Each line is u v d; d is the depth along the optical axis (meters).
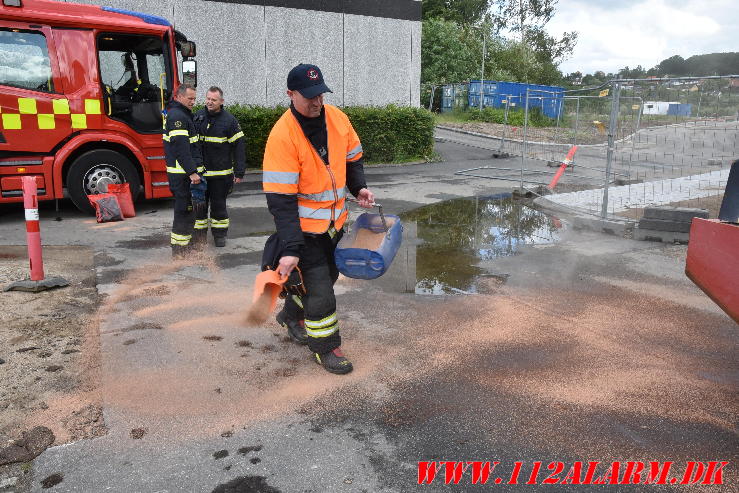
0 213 8.86
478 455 2.81
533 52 51.19
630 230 7.56
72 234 7.39
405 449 2.85
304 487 2.56
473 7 51.66
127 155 8.83
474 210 9.40
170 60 8.77
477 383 3.51
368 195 3.65
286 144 3.20
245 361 3.79
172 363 3.74
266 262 3.42
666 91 8.55
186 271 5.79
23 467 2.68
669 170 14.12
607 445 2.89
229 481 2.60
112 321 4.43
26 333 4.14
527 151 18.30
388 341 4.13
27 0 7.80
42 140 8.00
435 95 35.16
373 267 3.41
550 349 4.00
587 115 13.69
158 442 2.88
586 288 5.32
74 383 3.45
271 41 14.16
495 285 5.41
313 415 3.15
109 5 12.27
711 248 3.22
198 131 6.34
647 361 3.82
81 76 8.13
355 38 15.27
